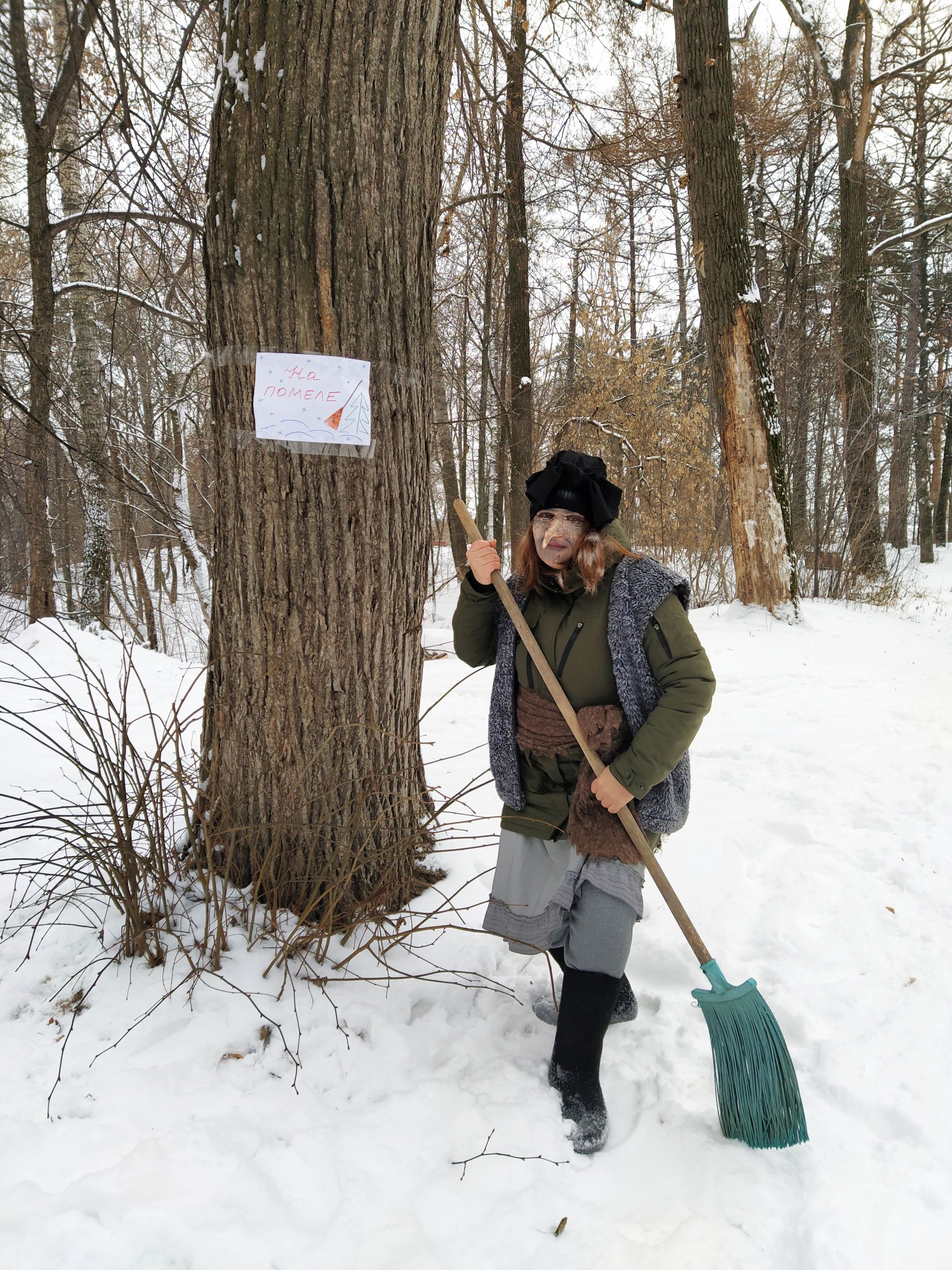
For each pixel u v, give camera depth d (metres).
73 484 9.73
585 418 11.46
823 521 11.27
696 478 11.52
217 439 2.43
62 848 2.32
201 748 2.77
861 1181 1.77
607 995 1.96
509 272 10.15
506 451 13.16
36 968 2.22
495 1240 1.61
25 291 9.14
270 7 2.18
